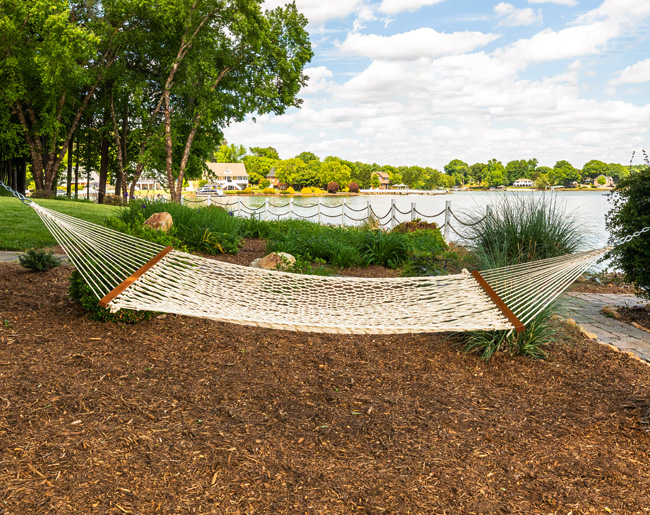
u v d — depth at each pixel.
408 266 8.69
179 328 5.30
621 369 4.69
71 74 22.27
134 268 4.72
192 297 4.34
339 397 3.93
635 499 2.76
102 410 3.46
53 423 3.24
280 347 4.97
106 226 6.43
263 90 26.19
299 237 11.20
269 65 27.00
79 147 32.62
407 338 5.40
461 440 3.37
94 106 27.39
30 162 27.39
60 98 24.38
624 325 6.34
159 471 2.84
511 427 3.58
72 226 4.41
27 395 3.55
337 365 4.58
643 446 3.33
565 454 3.23
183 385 3.97
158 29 26.28
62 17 20.38
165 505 2.56
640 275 6.53
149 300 4.03
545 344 5.23
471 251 7.93
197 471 2.87
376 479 2.89
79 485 2.65
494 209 8.17
